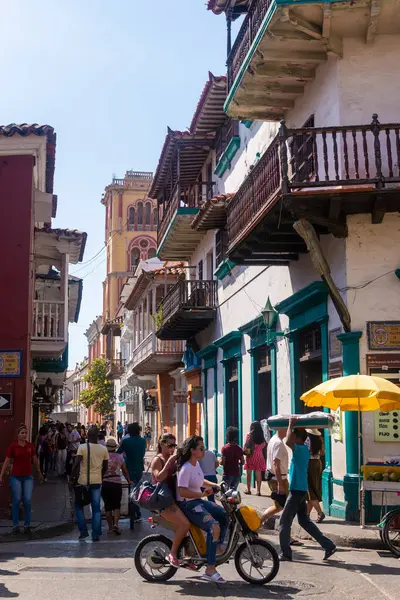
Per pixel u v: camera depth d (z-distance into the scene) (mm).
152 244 74312
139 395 51438
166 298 28531
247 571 8789
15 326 16344
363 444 12531
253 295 19688
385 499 12008
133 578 9078
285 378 16703
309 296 14367
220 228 23203
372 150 13258
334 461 13383
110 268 74000
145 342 34875
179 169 25156
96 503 12344
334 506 13078
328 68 14055
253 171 15242
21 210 16781
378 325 12805
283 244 15188
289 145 15484
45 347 20453
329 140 13664
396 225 13039
